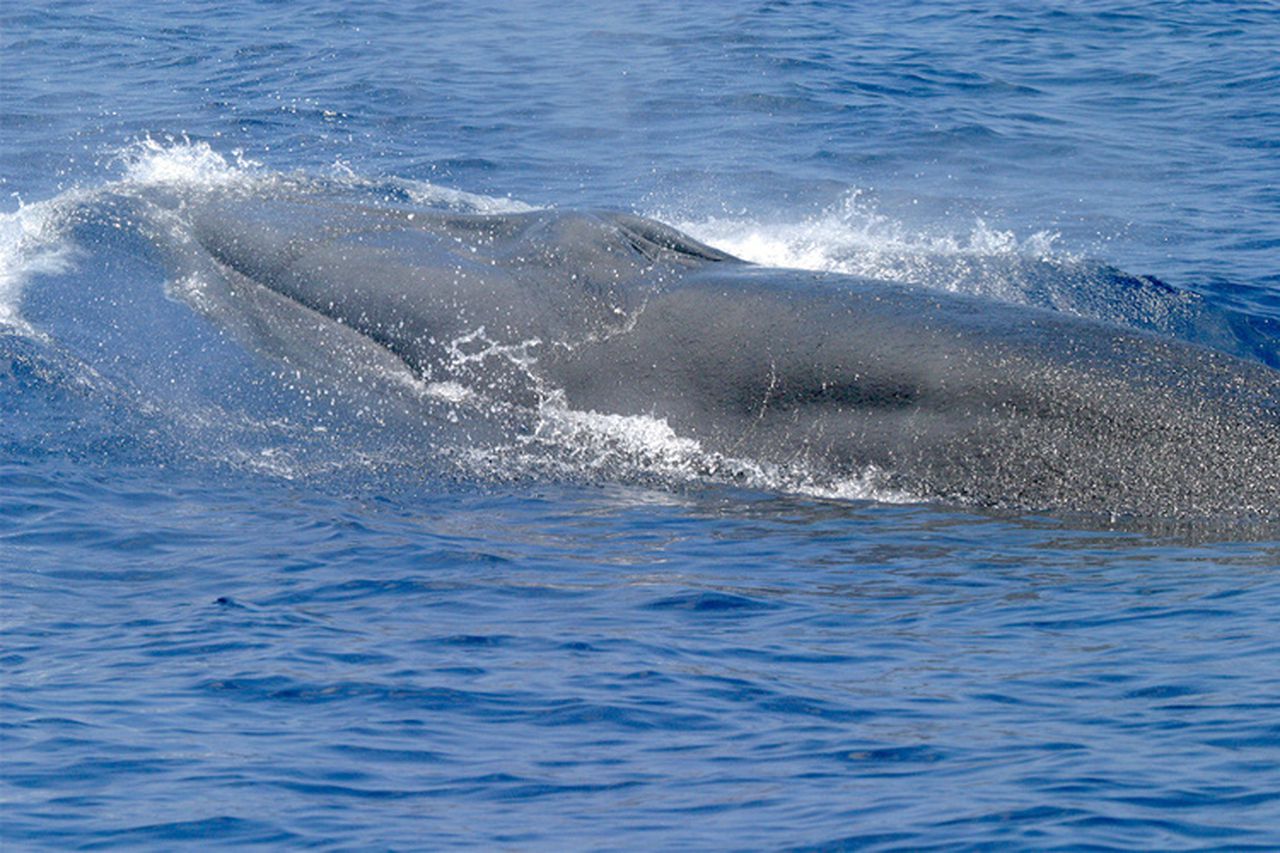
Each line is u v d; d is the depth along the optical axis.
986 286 79.75
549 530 59.91
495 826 36.28
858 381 65.75
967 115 127.81
